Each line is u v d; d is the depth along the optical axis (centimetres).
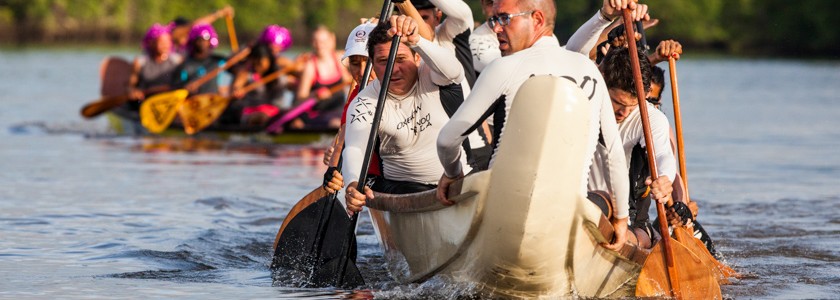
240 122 4334
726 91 7312
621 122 1638
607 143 1391
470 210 1377
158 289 1584
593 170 1573
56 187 2755
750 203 2578
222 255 1891
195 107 4228
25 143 4009
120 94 4856
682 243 1642
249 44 4338
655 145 1602
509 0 1408
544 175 1305
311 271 1722
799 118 5294
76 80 7962
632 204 1664
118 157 3578
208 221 2256
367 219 2362
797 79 8769
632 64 1484
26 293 1535
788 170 3272
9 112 5369
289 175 3127
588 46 1712
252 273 1738
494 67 1362
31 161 3391
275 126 4072
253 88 4269
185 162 3459
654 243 1688
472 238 1409
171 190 2733
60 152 3706
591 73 1385
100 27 14938
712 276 1509
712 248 1809
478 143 1688
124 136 4412
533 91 1287
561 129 1292
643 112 1466
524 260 1378
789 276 1725
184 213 2356
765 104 6216
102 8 14850
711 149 3928
